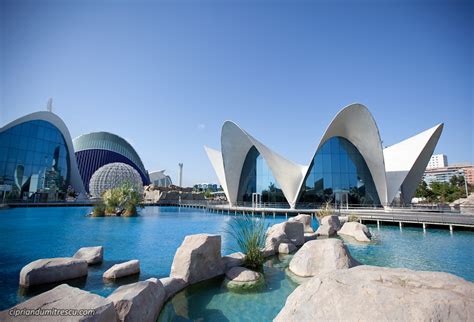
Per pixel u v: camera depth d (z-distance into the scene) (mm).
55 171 41688
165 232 14125
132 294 4215
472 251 10211
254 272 6836
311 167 28766
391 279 3295
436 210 23328
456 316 2547
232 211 27938
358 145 28656
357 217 18297
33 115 38469
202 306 5227
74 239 11898
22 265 7668
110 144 68188
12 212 25828
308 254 7297
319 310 3049
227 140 32625
